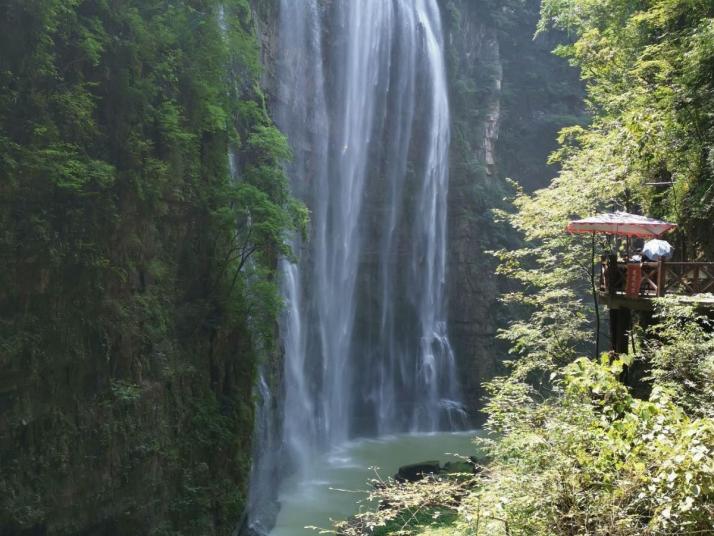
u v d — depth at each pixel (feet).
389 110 143.33
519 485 28.32
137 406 57.00
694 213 56.70
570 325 63.62
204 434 64.75
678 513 24.75
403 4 145.59
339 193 131.03
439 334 146.41
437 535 40.04
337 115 130.52
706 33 51.75
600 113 94.17
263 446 86.38
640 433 28.48
